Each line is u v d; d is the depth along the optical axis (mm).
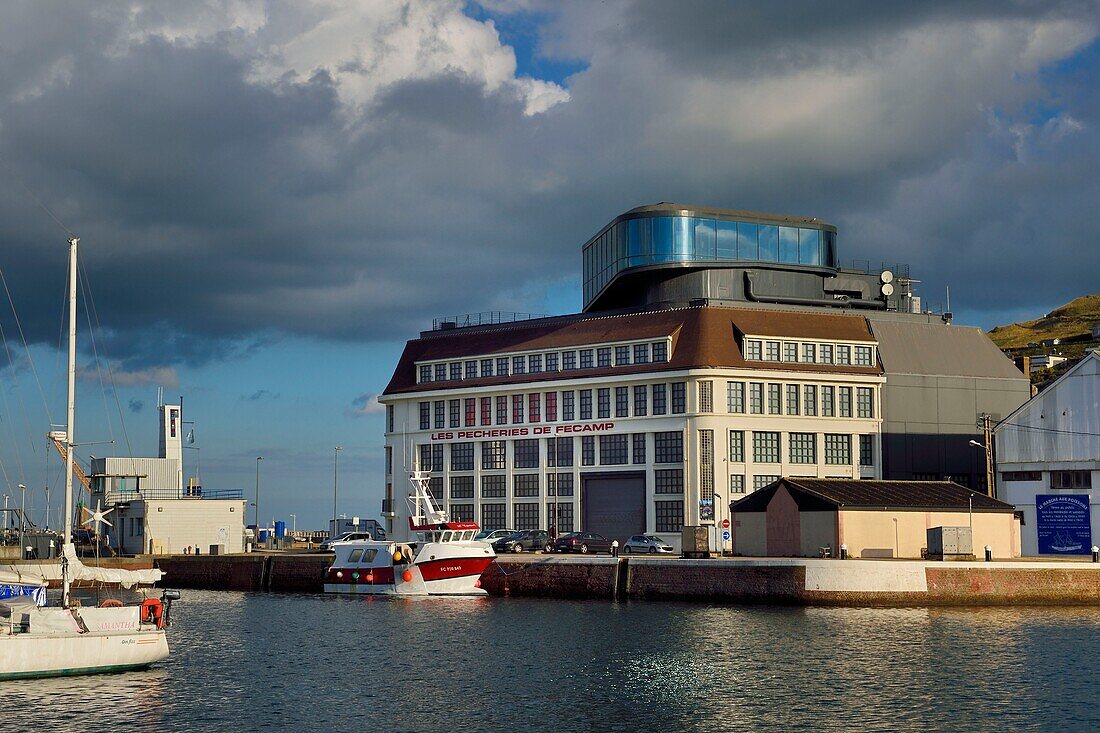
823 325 122938
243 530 127125
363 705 51219
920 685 53625
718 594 84375
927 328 126812
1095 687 53000
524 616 79375
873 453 121125
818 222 130500
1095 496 98188
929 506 88688
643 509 119500
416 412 136625
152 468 138250
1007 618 74562
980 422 116062
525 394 128250
